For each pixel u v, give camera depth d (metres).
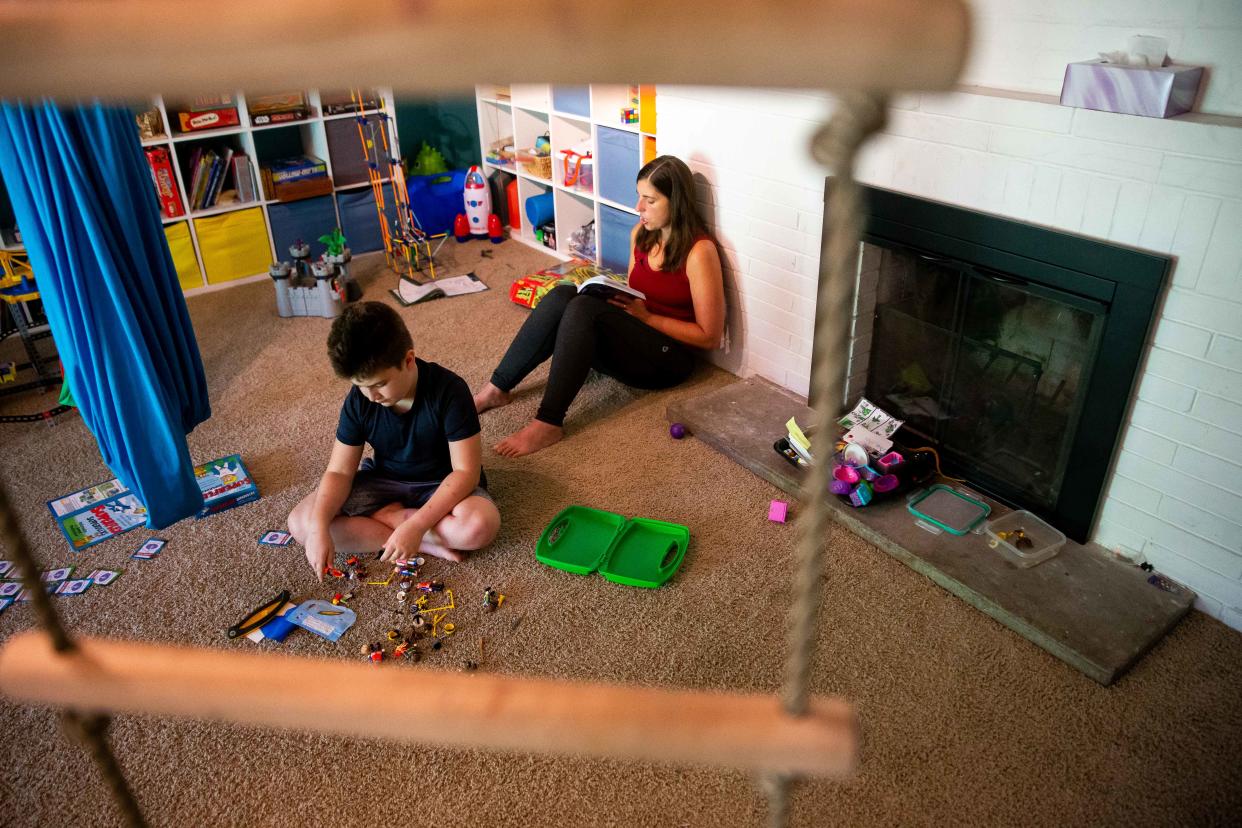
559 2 0.23
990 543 2.37
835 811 1.77
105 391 2.31
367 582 2.39
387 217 4.54
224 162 4.03
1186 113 1.92
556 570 2.41
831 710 0.40
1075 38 2.08
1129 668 2.04
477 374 3.39
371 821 1.80
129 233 2.28
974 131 2.22
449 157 4.93
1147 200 1.96
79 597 2.35
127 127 2.31
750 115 2.85
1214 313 1.93
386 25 0.24
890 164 2.45
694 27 0.23
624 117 3.53
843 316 0.31
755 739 0.39
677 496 2.69
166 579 2.42
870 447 2.65
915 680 2.05
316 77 0.25
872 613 2.23
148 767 1.91
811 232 2.80
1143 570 2.26
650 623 2.24
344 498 2.37
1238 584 2.10
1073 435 2.27
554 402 2.92
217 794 1.86
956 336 2.50
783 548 2.47
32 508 2.70
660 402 3.17
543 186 4.55
